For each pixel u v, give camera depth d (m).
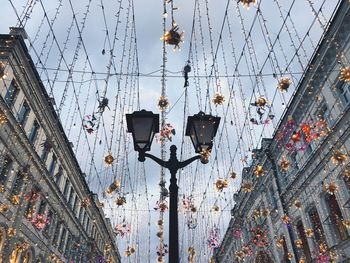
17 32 16.64
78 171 27.78
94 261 32.66
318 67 14.95
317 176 16.06
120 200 8.91
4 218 15.56
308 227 17.05
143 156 5.18
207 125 5.40
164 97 7.46
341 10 12.98
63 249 24.78
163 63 7.86
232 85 10.02
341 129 13.94
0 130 15.12
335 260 14.34
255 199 25.70
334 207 15.01
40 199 20.20
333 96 14.39
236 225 30.27
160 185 11.09
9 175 16.06
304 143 17.06
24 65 17.20
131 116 5.41
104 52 7.12
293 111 17.73
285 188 19.67
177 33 4.98
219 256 39.38
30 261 18.84
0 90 15.17
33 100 18.59
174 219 4.68
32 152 18.45
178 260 4.33
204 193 16.06
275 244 21.33
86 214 32.62
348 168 13.37
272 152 21.70
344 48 13.43
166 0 5.27
